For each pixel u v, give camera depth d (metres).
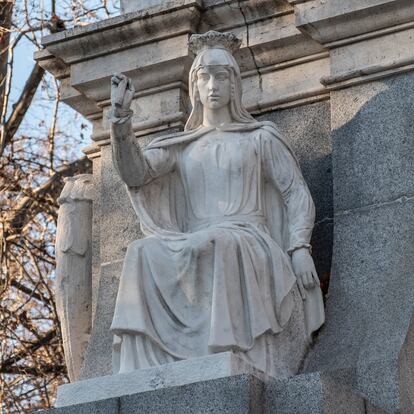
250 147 16.94
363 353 15.97
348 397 14.91
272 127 17.14
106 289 18.28
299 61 18.27
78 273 18.77
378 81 17.56
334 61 17.80
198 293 15.82
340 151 17.50
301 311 16.38
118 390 15.54
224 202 16.77
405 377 15.77
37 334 26.39
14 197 27.31
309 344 16.44
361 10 17.52
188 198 16.94
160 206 16.98
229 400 14.73
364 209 17.14
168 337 15.80
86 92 19.11
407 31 17.53
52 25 27.20
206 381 14.89
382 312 16.38
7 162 27.41
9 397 25.80
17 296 26.89
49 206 27.31
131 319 15.82
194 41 17.17
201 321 15.77
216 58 16.98
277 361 15.84
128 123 16.16
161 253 16.06
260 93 18.39
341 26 17.70
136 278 15.97
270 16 18.27
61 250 18.84
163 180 17.05
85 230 18.94
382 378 15.68
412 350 16.02
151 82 18.67
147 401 15.07
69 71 19.31
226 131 17.14
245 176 16.83
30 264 27.45
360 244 17.00
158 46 18.56
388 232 16.92
